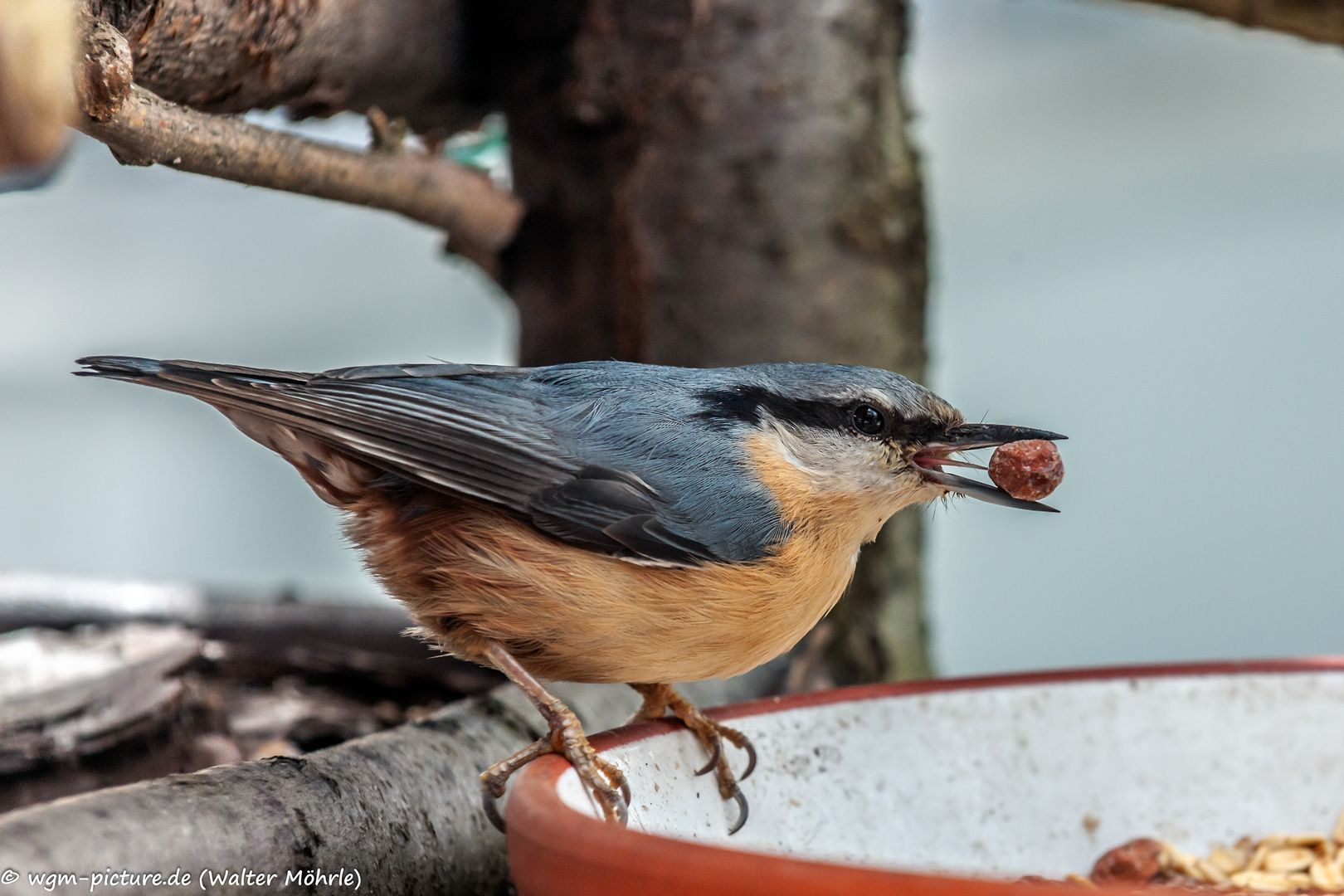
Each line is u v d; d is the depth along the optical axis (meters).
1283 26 2.31
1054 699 2.22
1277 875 2.21
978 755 2.22
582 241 2.32
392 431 2.21
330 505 2.22
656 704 2.23
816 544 2.23
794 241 2.31
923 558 2.33
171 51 2.22
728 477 2.22
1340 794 2.22
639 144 2.31
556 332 2.32
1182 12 2.32
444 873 2.20
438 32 2.29
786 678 2.31
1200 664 2.22
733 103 2.31
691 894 2.08
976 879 1.97
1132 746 2.22
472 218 2.30
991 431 2.24
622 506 2.21
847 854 2.21
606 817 2.18
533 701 2.21
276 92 2.25
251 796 2.18
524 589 2.21
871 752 2.21
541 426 2.22
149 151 2.21
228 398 2.21
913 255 2.32
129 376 2.21
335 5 2.25
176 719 2.25
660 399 2.23
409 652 2.31
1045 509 2.24
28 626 2.33
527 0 2.30
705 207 2.31
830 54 2.31
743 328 2.31
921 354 2.33
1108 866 2.21
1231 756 2.22
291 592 2.34
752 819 2.21
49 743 2.23
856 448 2.23
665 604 2.21
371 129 2.26
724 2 2.31
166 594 2.33
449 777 2.21
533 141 2.32
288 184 2.24
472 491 2.21
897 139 2.32
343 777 2.19
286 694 2.30
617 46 2.31
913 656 2.32
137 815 2.16
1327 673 2.22
